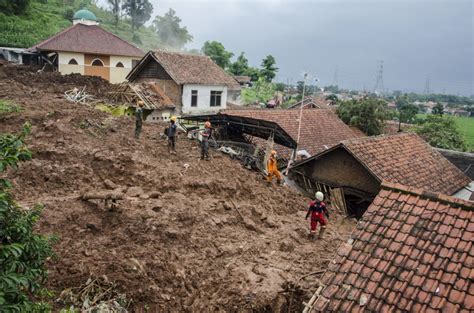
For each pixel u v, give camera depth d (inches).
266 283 415.2
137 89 1091.3
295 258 475.8
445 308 225.6
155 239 435.5
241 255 463.2
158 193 526.0
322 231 534.0
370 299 242.8
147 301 364.2
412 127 1514.5
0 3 2203.5
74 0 3540.8
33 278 208.5
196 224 490.9
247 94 2256.4
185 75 1266.0
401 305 234.7
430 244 263.7
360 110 1255.5
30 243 206.5
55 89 1045.2
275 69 2728.8
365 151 652.1
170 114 1147.9
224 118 790.5
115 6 3430.1
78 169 536.7
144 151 652.1
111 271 372.2
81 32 1611.7
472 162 1017.5
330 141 983.6
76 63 1542.8
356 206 684.7
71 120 683.4
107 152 598.5
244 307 387.9
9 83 975.0
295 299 410.3
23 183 484.7
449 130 1497.3
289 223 573.9
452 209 283.4
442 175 711.7
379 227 285.6
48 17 2581.2
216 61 2659.9
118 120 778.8
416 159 714.8
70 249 386.6
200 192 576.7
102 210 457.4
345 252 274.5
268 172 685.3
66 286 347.6
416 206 293.6
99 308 323.6
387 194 309.9
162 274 394.0
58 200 461.4
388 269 256.7
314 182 718.5
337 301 247.1
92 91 1122.7
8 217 199.5
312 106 1652.3
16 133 603.5
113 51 1589.6
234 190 607.5
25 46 1985.7
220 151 772.0
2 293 169.8
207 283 409.1
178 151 703.7
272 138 749.3
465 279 238.1
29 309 197.6
